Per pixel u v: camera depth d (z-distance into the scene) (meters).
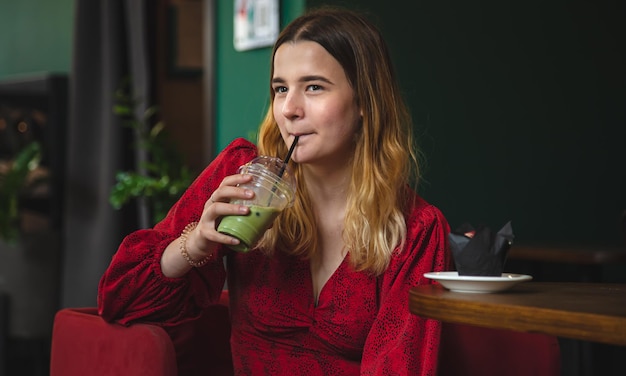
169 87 5.60
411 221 1.75
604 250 3.16
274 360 1.81
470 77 4.26
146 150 4.36
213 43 4.17
